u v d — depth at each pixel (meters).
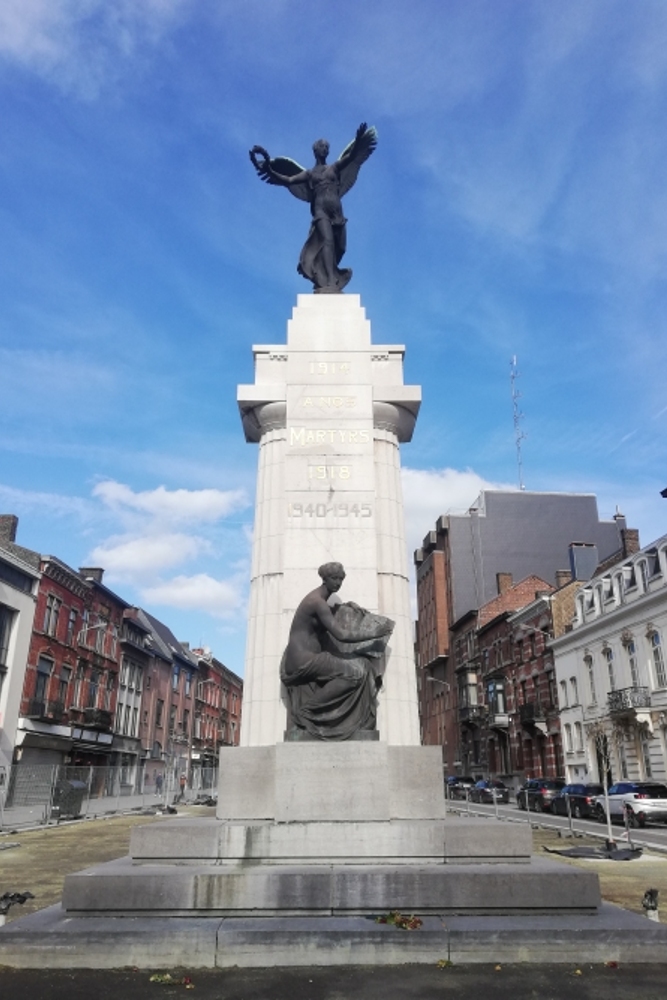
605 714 35.19
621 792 24.92
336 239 12.18
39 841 19.19
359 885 6.47
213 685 75.94
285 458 10.12
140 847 7.18
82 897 6.42
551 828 23.00
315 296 11.03
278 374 10.82
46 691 38.34
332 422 10.20
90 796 29.41
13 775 24.03
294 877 6.48
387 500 10.19
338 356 10.57
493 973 5.54
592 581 37.66
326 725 8.09
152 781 51.09
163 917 6.35
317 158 12.61
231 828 7.24
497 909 6.41
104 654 45.94
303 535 9.61
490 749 51.56
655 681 31.67
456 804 38.59
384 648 8.94
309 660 8.24
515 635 47.78
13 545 38.44
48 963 5.80
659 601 31.33
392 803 7.85
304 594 9.37
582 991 5.12
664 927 6.03
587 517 62.34
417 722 9.35
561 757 40.84
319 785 7.58
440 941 5.86
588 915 6.39
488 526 61.50
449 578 63.25
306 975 5.52
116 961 5.81
